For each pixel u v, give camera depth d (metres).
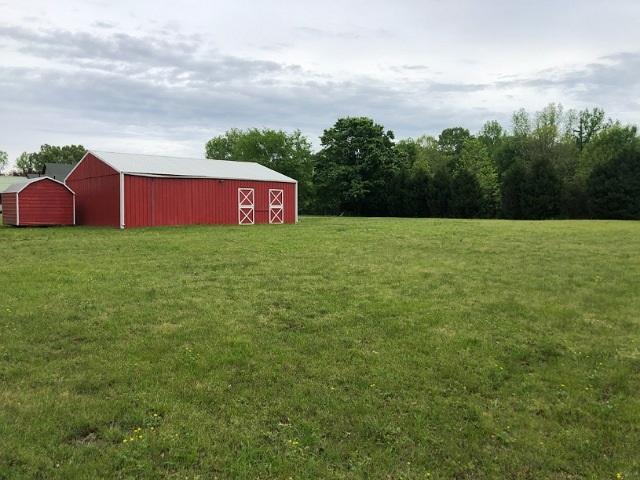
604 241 16.69
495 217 46.38
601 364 6.23
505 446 4.43
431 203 48.09
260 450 4.17
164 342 6.52
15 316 7.49
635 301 8.91
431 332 7.16
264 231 21.14
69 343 6.48
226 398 5.07
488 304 8.64
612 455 4.34
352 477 3.90
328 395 5.21
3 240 17.25
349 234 19.41
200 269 11.49
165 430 4.43
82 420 4.53
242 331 7.05
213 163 31.12
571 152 55.19
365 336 6.96
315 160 56.09
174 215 26.34
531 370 6.07
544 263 12.49
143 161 27.30
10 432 4.32
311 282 10.19
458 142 86.81
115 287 9.50
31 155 109.69
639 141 56.34
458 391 5.43
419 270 11.53
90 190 27.11
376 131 53.09
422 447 4.36
